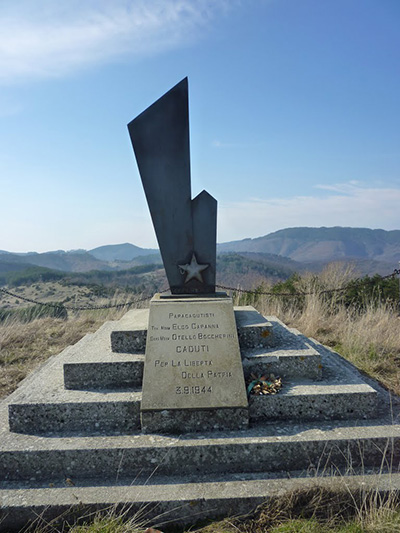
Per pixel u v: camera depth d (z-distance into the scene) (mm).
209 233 3174
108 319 5812
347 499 2035
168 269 3207
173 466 2230
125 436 2348
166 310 2871
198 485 2119
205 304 2900
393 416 2564
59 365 3182
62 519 1986
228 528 1947
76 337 5016
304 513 2000
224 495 2035
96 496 2049
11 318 6379
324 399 2506
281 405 2496
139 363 2689
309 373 2781
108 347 3057
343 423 2459
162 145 3084
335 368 2982
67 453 2213
